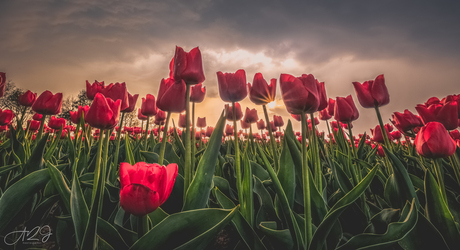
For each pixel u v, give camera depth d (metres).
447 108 0.50
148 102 0.68
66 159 0.87
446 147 0.40
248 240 0.39
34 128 1.33
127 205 0.25
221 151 1.21
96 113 0.36
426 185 0.38
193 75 0.42
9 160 0.67
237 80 0.48
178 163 0.62
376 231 0.42
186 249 0.28
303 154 0.34
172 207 0.47
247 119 0.88
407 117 0.71
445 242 0.34
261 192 0.52
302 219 0.42
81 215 0.34
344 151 0.84
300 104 0.33
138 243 0.29
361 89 0.59
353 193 0.36
